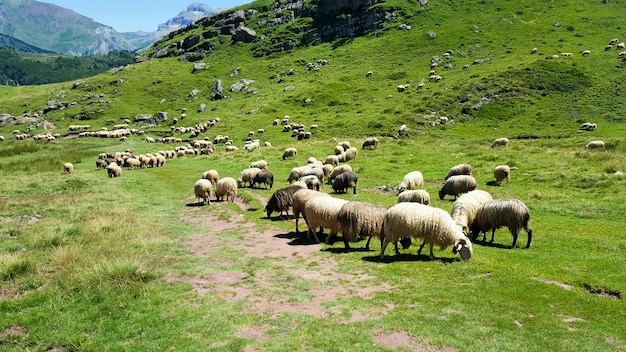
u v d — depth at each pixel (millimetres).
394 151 46250
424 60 105938
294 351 8281
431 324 9141
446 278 11914
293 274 13070
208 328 9523
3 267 12984
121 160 55031
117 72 152625
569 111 65688
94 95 125562
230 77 130750
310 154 49938
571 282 11195
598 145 40625
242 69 134125
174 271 13602
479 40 110312
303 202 18312
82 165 54594
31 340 9367
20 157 57625
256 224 21109
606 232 17094
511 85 76250
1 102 129750
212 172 33250
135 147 77000
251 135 75438
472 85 78688
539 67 80188
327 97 94625
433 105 74250
